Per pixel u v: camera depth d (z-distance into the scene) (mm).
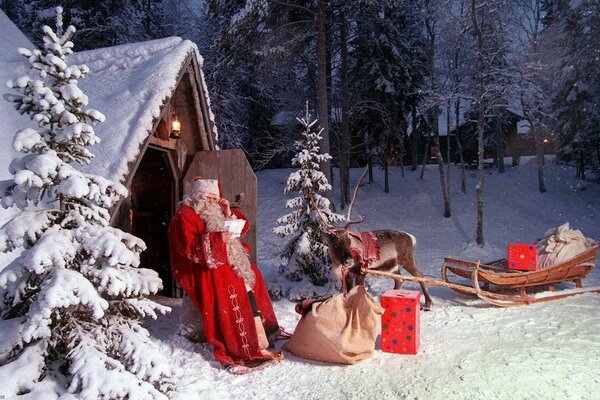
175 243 4859
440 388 4059
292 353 4996
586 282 8547
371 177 23938
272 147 24938
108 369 3354
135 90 5453
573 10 20984
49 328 3445
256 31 15117
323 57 15430
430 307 6637
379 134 21594
